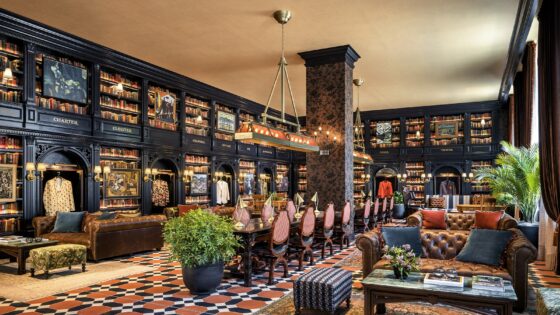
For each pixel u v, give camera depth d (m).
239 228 6.08
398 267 4.13
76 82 9.12
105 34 8.58
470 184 16.59
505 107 16.11
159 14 7.54
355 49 9.58
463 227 6.59
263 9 7.31
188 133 12.50
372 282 4.02
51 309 4.67
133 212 9.96
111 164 10.16
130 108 10.61
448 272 4.22
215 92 13.56
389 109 17.98
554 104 5.70
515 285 4.48
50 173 9.57
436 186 17.52
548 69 6.02
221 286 5.66
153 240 8.45
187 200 12.66
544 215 7.47
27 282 5.90
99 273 6.48
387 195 17.75
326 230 7.88
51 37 8.35
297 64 10.71
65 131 8.79
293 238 7.30
